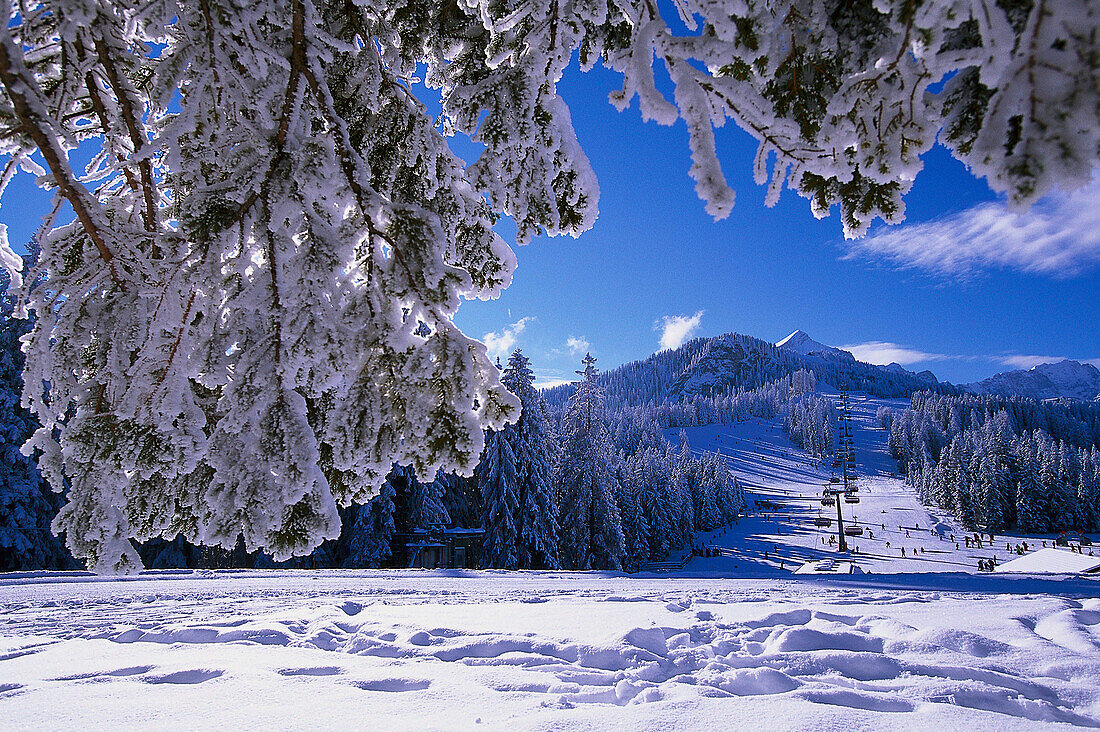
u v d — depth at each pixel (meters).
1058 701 3.27
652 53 1.67
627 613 6.18
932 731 2.76
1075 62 0.99
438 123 2.96
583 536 31.59
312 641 4.93
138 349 2.12
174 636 5.16
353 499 2.43
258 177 2.01
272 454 1.95
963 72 1.66
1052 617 5.42
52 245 2.22
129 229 2.13
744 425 189.62
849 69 1.79
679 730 2.74
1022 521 76.25
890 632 4.80
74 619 6.64
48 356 2.10
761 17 1.61
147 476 1.98
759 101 1.64
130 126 2.08
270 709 3.06
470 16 2.41
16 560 21.33
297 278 2.04
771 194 1.85
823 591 9.36
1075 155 0.98
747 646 4.44
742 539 73.75
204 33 1.95
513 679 3.65
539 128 2.21
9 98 1.89
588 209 2.48
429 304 2.16
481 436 2.13
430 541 27.19
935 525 82.06
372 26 2.53
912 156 1.70
